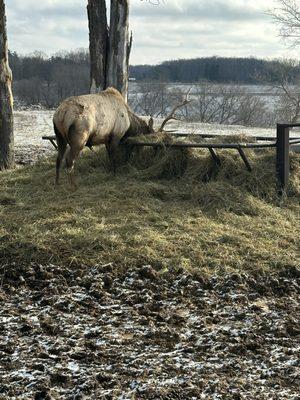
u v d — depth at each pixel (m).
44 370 4.39
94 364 4.52
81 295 5.85
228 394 4.12
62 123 8.91
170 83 55.53
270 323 5.31
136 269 6.43
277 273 6.50
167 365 4.51
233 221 7.94
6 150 11.85
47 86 59.28
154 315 5.47
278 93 41.25
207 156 9.38
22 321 5.25
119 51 13.37
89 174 9.98
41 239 6.97
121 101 9.94
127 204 8.39
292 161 9.22
